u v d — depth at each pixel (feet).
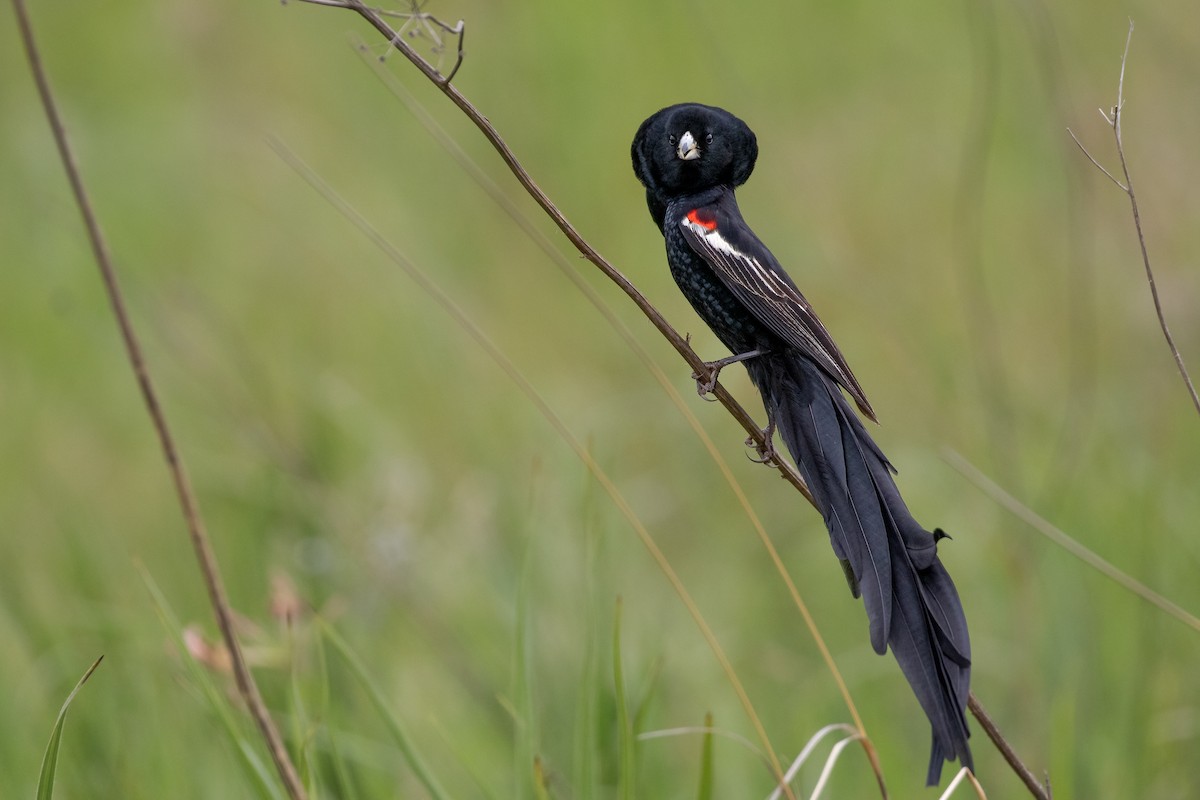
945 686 17.83
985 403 36.06
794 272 43.86
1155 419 36.50
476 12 60.95
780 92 56.80
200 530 16.67
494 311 46.37
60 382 44.73
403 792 25.73
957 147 50.65
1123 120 47.37
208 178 55.42
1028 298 42.96
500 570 31.04
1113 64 50.65
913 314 42.06
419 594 30.81
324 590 30.17
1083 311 37.96
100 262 16.01
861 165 50.75
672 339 21.44
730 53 59.41
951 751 17.42
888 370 40.91
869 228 46.85
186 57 62.80
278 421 37.65
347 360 44.39
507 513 33.81
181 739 26.71
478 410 40.96
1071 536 31.27
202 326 43.80
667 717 28.04
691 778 27.07
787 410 22.25
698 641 30.45
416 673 29.30
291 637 22.94
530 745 21.89
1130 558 30.83
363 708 26.63
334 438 37.27
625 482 37.14
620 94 57.36
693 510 36.19
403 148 56.08
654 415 39.22
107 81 65.21
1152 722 27.91
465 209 52.21
